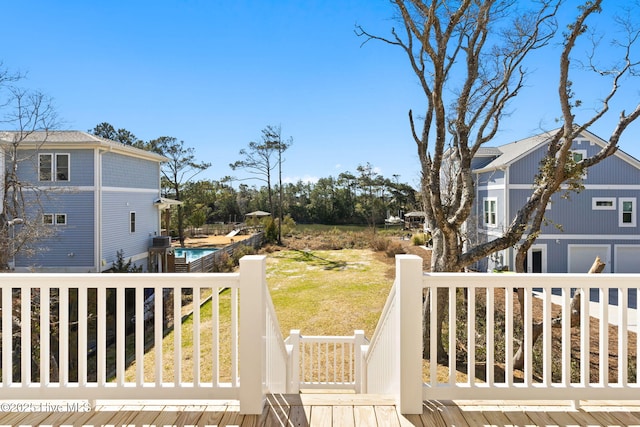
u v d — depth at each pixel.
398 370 2.32
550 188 7.09
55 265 14.05
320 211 40.22
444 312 7.37
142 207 17.52
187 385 2.29
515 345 6.97
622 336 2.27
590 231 15.45
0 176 11.95
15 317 7.27
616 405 2.36
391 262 17.94
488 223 17.08
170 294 12.36
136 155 16.75
